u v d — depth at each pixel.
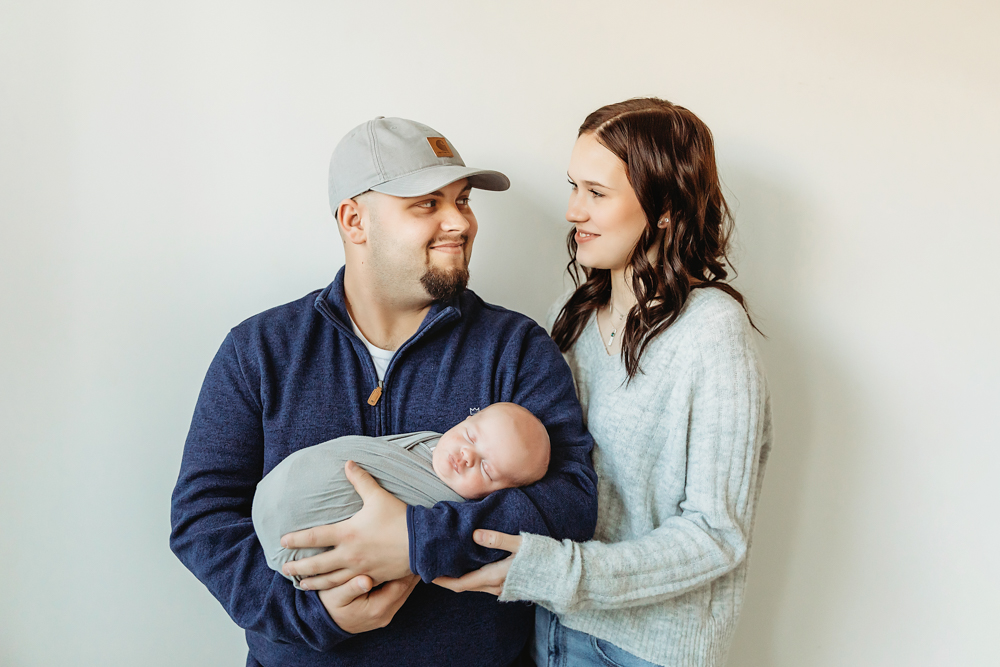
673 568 1.02
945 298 1.56
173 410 1.41
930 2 1.50
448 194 1.08
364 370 1.12
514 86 1.46
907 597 1.66
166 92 1.32
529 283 1.55
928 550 1.64
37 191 1.30
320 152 1.40
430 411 1.12
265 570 1.00
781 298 1.56
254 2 1.33
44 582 1.41
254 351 1.09
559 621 1.22
